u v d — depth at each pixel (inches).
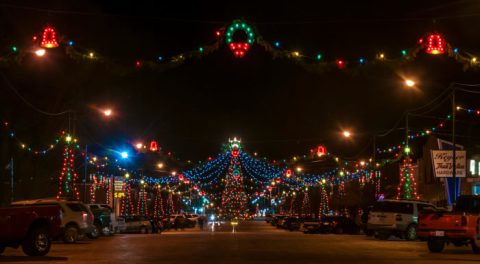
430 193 2169.0
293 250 949.8
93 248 1007.0
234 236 1510.8
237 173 4315.9
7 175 1695.4
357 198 2581.2
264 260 768.3
